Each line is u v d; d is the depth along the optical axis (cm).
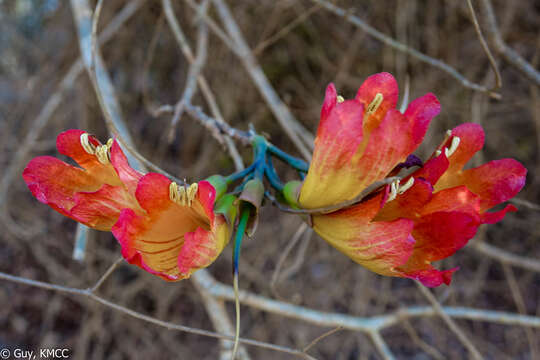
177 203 127
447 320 265
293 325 456
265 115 498
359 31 433
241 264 460
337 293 463
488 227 530
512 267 535
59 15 485
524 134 539
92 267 448
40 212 491
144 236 124
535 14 485
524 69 257
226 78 489
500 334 506
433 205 127
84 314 483
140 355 461
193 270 122
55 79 488
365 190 123
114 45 505
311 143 352
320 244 477
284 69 509
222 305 267
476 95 358
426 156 457
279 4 423
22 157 373
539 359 379
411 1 445
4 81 526
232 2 466
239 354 260
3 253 507
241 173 159
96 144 138
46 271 507
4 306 484
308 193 138
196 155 537
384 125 121
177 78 530
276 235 487
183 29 486
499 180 136
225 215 138
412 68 476
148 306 484
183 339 481
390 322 297
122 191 129
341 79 478
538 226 509
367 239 128
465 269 529
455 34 473
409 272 130
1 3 498
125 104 530
